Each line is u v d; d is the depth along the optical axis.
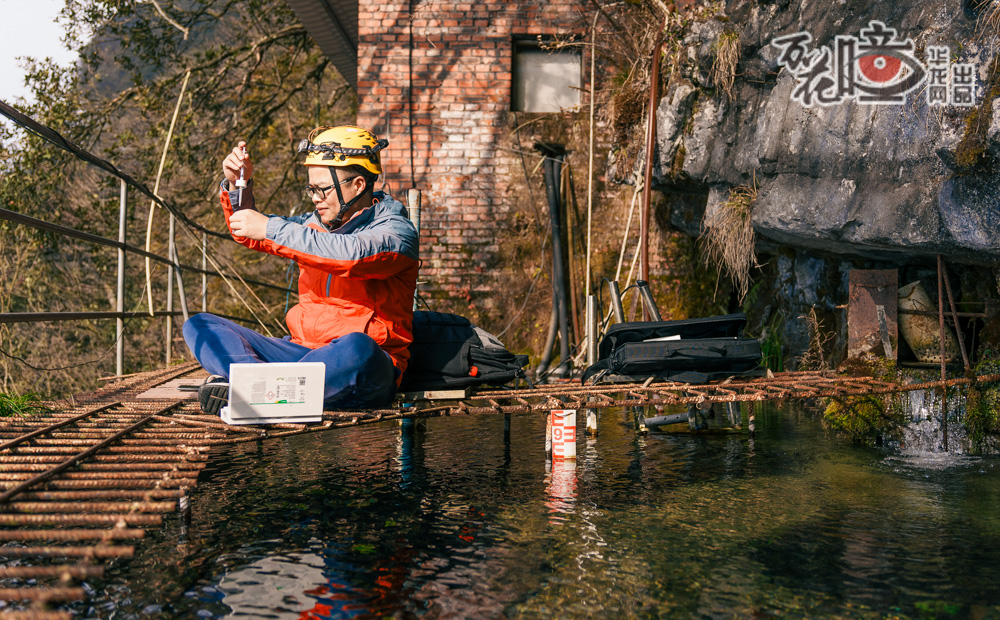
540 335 8.02
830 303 5.92
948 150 3.90
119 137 11.28
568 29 8.01
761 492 3.33
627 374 4.26
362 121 8.11
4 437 2.92
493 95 8.06
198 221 13.15
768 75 5.30
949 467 3.86
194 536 2.68
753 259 5.75
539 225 8.06
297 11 8.52
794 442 4.50
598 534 2.72
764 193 5.22
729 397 3.68
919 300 4.88
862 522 2.88
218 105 12.16
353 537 2.68
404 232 3.08
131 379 4.97
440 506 3.08
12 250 10.91
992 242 3.81
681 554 2.50
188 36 11.11
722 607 2.09
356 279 3.15
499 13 8.04
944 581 2.28
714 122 5.93
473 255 8.09
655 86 6.38
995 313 4.55
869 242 4.43
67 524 2.68
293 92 12.91
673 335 4.34
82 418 3.21
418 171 8.11
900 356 4.92
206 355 3.00
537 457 4.07
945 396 4.36
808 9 4.91
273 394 2.87
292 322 3.30
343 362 2.93
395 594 2.16
